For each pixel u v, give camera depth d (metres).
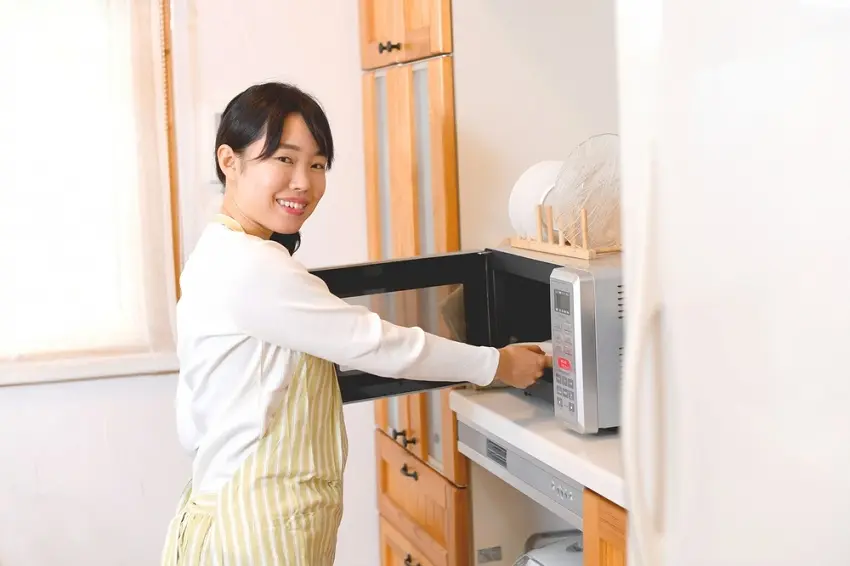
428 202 2.03
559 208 1.63
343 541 2.54
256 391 1.39
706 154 0.89
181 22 2.34
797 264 0.79
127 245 2.34
